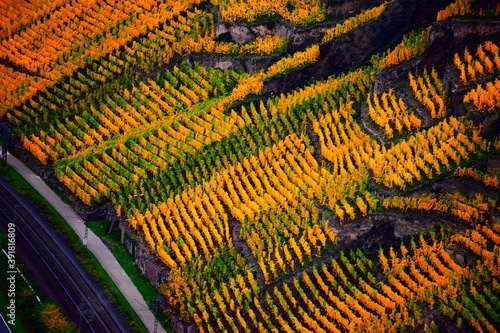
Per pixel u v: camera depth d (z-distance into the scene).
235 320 123.06
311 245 127.94
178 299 126.62
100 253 138.00
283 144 144.00
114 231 141.88
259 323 120.19
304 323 119.81
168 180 145.62
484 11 145.00
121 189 147.25
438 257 120.12
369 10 160.00
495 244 118.50
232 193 139.00
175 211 139.38
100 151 153.50
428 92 140.50
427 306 115.50
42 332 122.25
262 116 151.75
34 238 138.88
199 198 139.38
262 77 159.00
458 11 147.00
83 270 133.62
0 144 161.62
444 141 131.38
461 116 134.00
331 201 130.38
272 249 128.75
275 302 123.50
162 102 161.62
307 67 157.88
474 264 117.31
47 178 152.38
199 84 165.75
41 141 159.62
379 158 133.38
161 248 133.50
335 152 138.75
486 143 129.38
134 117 161.62
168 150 151.62
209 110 157.00
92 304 127.88
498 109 131.62
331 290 122.12
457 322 111.94
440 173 127.88
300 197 135.00
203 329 122.75
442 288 116.38
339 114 145.88
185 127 154.75
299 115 148.62
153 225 137.38
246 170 143.00
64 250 137.00
